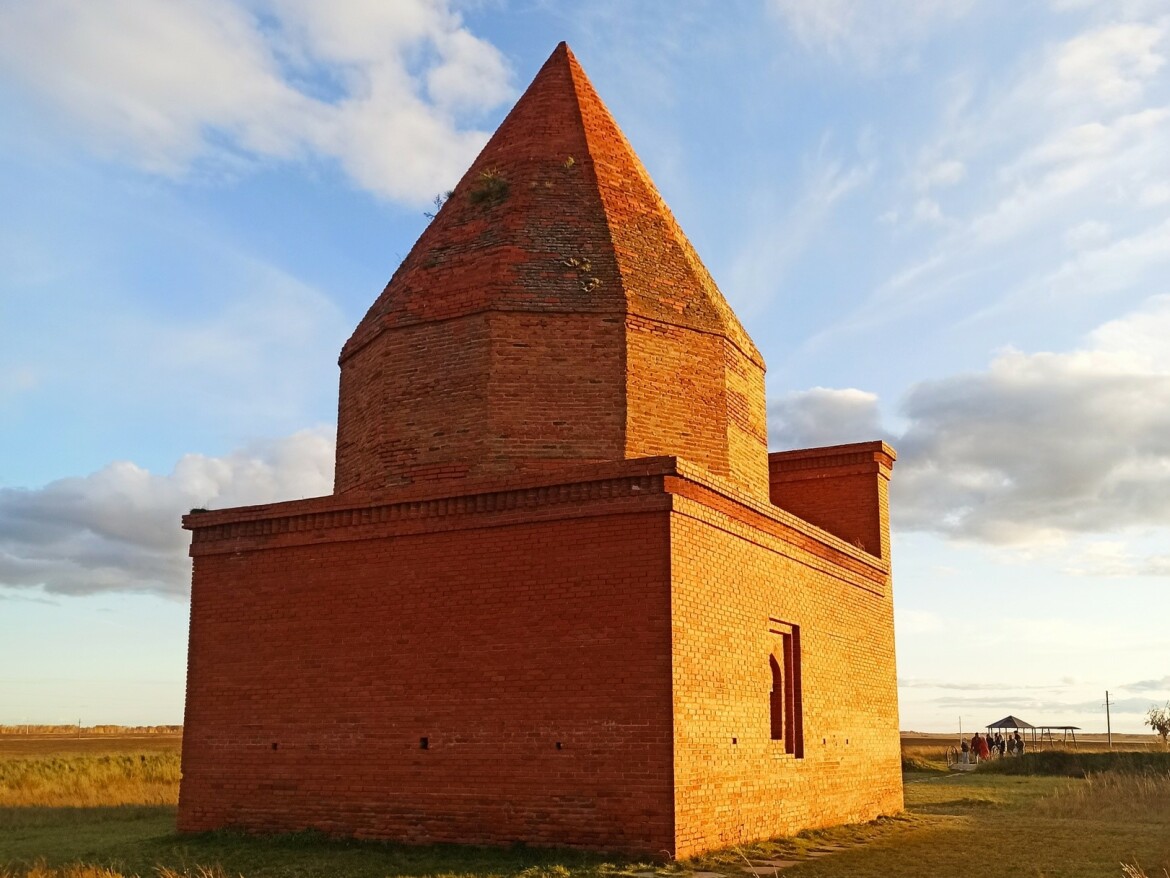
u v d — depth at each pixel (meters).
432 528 15.23
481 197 18.28
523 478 14.56
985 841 16.69
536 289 16.62
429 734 14.60
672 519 13.67
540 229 17.47
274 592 16.41
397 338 17.23
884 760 21.38
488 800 13.96
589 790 13.35
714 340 17.47
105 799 27.36
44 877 12.35
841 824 18.53
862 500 22.59
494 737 14.12
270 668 16.14
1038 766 43.41
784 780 16.31
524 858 12.98
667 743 13.02
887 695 21.97
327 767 15.30
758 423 19.00
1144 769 40.72
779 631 16.97
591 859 12.81
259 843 14.84
